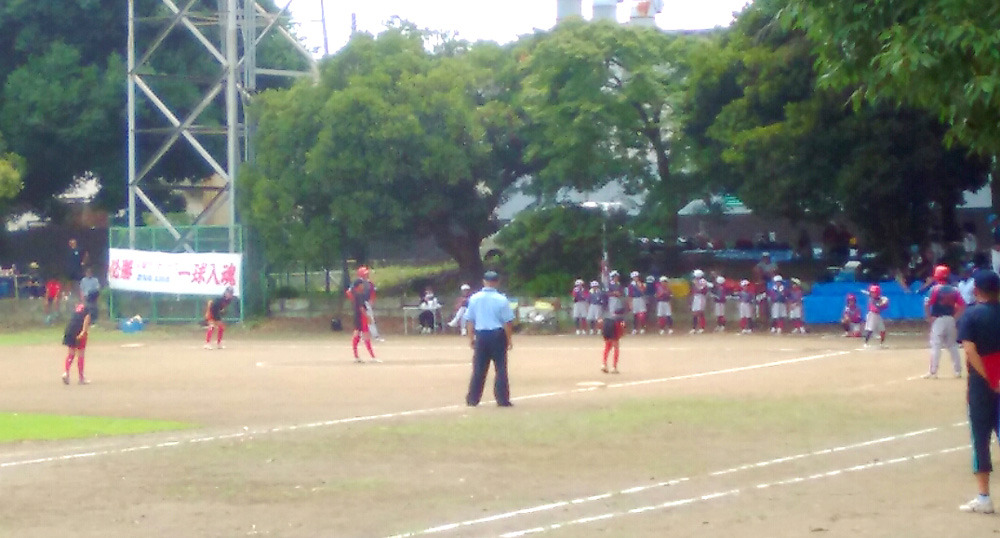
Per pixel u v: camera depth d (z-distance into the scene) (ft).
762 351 104.63
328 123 136.46
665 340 122.31
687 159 138.51
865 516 36.94
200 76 160.66
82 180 190.60
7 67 174.60
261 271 148.56
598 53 138.00
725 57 137.18
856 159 121.70
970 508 37.29
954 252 134.72
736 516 37.24
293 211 142.72
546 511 38.63
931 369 78.18
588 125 137.69
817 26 44.83
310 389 79.00
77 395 77.66
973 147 45.39
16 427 61.82
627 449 50.88
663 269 148.25
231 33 144.66
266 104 144.25
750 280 144.46
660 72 143.23
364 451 51.21
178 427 61.36
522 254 146.82
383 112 135.33
